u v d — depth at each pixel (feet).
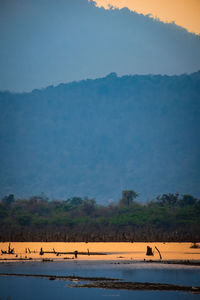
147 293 485.15
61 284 536.83
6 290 507.71
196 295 474.90
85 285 529.86
